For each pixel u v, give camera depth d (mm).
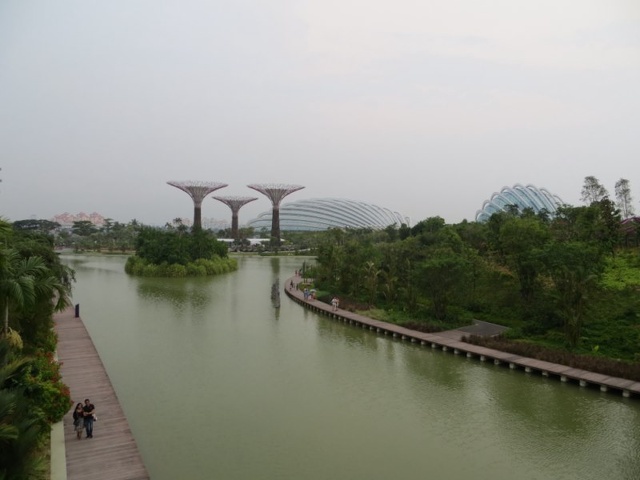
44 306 26625
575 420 22547
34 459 13195
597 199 68188
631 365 26922
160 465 18141
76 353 30172
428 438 20766
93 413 18703
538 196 118500
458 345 33906
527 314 39812
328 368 30438
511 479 17516
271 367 30484
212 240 94188
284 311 49719
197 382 27391
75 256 129250
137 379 27703
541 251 36906
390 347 35688
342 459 18828
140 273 79375
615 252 50062
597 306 35906
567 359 29047
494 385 27312
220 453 19141
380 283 53500
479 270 47469
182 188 131250
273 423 22062
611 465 18516
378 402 24828
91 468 16234
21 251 30250
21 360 15812
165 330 40000
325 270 64188
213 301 54938
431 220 86562
